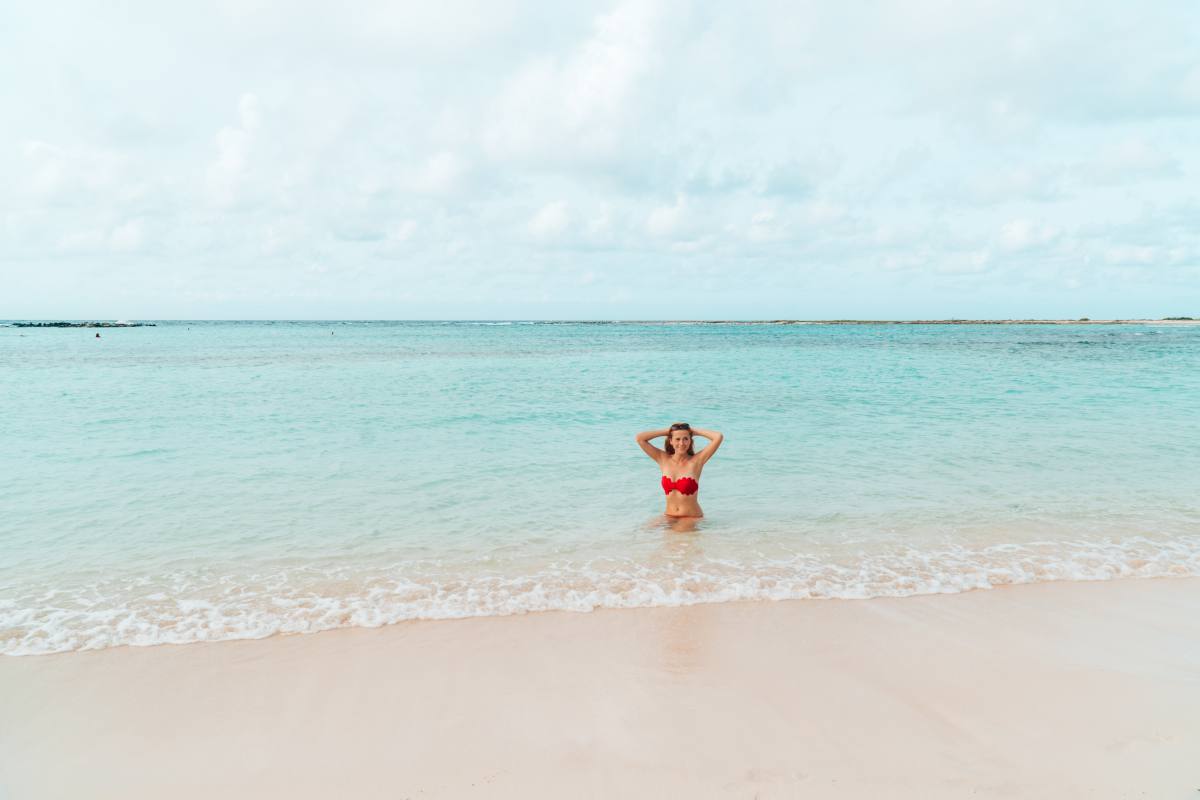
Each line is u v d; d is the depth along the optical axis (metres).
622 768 3.44
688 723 3.87
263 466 10.55
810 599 5.72
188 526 7.58
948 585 6.01
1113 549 6.91
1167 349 48.81
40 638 4.96
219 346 51.53
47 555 6.66
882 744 3.64
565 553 6.82
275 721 3.93
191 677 4.43
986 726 3.82
